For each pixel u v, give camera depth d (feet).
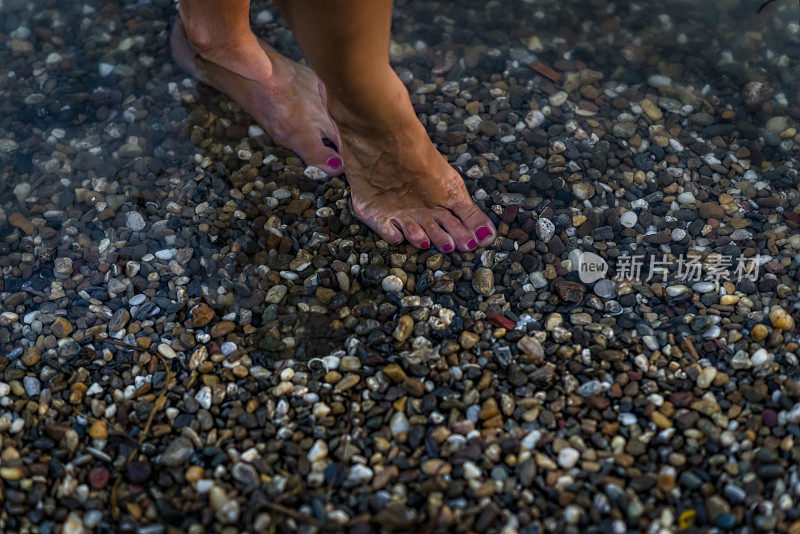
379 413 4.92
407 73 6.89
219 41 6.10
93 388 5.08
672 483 4.57
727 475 4.62
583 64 6.95
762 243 5.76
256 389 5.06
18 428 4.91
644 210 5.98
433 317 5.38
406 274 5.63
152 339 5.33
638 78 6.84
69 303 5.52
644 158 6.27
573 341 5.26
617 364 5.10
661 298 5.48
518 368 5.09
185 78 6.79
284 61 6.52
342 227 5.90
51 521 4.51
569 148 6.32
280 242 5.81
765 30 7.13
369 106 4.88
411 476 4.63
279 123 6.25
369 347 5.24
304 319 5.42
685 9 7.31
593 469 4.64
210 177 6.18
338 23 4.20
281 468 4.70
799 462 4.63
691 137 6.42
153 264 5.71
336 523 4.42
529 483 4.59
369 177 5.56
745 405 4.92
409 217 5.76
